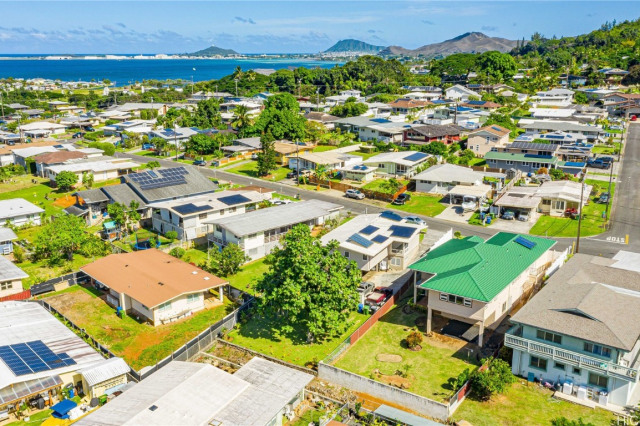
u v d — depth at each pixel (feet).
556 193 265.54
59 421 122.83
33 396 128.36
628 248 219.41
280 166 374.84
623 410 121.49
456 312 149.38
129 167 357.41
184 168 298.35
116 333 162.61
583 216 257.14
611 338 120.98
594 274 156.76
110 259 197.88
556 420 116.57
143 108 608.19
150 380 125.59
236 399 116.88
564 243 225.76
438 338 155.22
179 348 151.12
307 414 126.52
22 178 357.20
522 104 583.99
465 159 352.49
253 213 235.81
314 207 251.19
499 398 128.16
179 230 235.81
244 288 191.31
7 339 143.64
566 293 142.31
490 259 161.89
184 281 177.58
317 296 150.71
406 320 166.71
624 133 454.81
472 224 250.98
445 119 483.51
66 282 196.85
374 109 552.00
